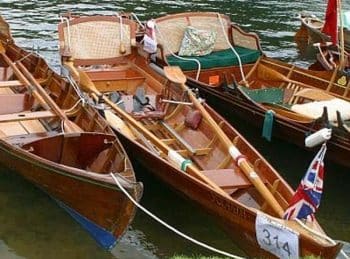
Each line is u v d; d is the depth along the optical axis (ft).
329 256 32.32
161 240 39.19
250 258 37.01
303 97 52.34
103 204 35.96
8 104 46.21
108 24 54.85
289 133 48.11
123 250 38.01
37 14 79.82
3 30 56.44
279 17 85.35
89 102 45.09
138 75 53.36
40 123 44.91
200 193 38.47
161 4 87.40
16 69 50.06
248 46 59.88
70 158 39.70
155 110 48.32
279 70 57.47
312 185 34.04
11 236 38.45
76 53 53.72
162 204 42.60
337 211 43.73
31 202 41.70
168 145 44.34
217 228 40.45
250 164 41.27
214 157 43.04
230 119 54.49
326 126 44.70
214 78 57.36
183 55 58.18
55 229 39.14
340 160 46.09
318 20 76.69
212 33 59.11
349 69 59.72
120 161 37.73
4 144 39.42
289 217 35.24
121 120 44.68
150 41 53.11
